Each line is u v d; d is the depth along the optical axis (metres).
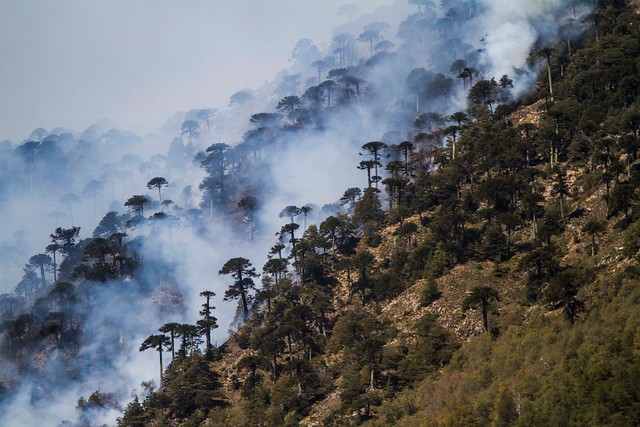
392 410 153.88
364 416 160.25
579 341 138.25
